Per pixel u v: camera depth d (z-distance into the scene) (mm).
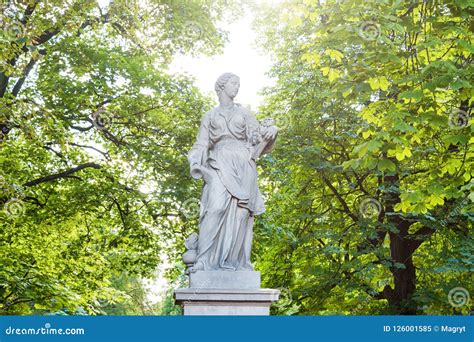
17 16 19016
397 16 13898
